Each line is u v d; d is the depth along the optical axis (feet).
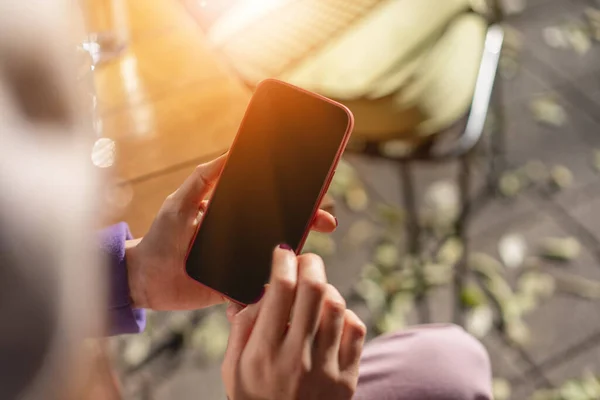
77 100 0.97
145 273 2.39
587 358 4.15
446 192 5.00
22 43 0.88
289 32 3.70
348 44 3.59
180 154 2.64
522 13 6.53
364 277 4.56
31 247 0.86
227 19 3.87
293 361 1.85
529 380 4.07
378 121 3.36
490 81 3.37
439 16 3.54
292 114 2.23
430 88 3.34
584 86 5.90
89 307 0.97
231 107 2.73
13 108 0.88
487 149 5.17
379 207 4.94
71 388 0.94
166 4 3.06
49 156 0.91
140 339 4.22
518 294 4.44
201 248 2.24
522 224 4.86
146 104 2.74
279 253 1.88
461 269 4.55
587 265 4.62
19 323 0.86
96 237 1.00
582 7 6.55
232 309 2.22
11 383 0.87
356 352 1.94
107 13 2.78
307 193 2.22
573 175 5.17
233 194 2.24
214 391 4.05
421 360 2.63
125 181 2.58
